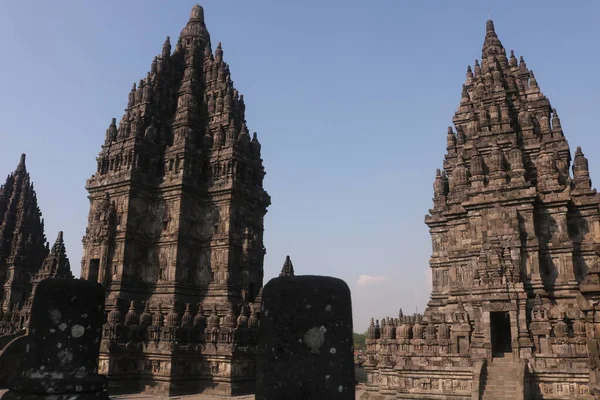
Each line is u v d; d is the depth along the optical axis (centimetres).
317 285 931
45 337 1382
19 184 8350
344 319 931
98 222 5747
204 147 6281
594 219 4550
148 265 5781
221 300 5553
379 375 4091
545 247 4453
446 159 5575
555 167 4744
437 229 5188
